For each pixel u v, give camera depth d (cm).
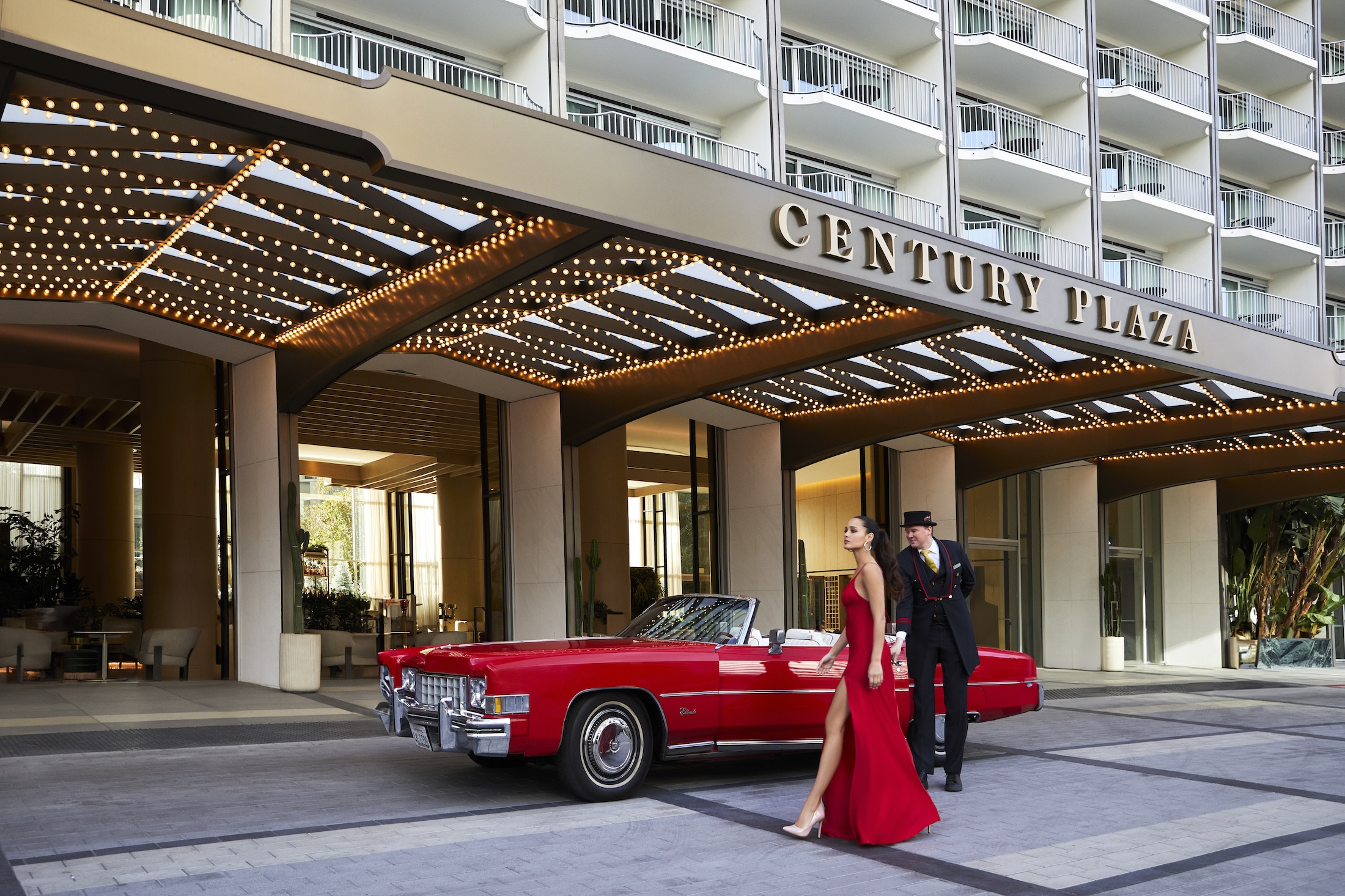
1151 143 2767
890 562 571
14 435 2666
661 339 1424
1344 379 1733
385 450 2855
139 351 2066
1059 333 1328
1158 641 2550
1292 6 2955
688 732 670
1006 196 2459
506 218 944
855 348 1288
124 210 978
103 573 2653
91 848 514
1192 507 2528
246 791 662
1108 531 2497
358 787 680
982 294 1250
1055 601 2352
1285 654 2502
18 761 784
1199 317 1504
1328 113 3272
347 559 4478
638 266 1123
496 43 1742
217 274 1232
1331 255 3170
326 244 1052
